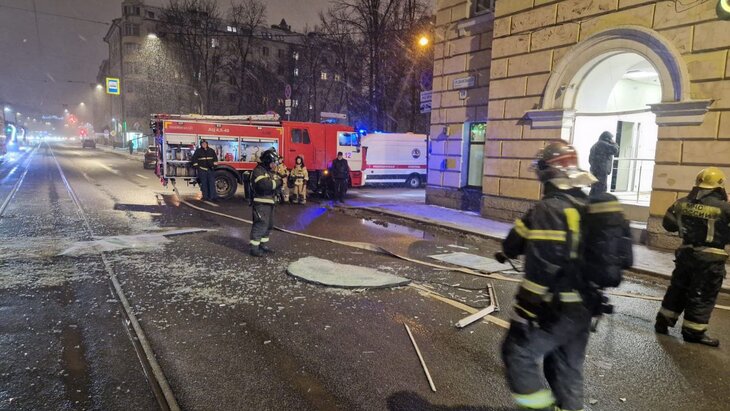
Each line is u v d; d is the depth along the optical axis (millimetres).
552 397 2607
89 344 4059
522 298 2521
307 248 8266
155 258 7137
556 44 10641
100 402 3154
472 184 13867
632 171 13000
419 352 4043
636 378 3773
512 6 11508
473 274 6766
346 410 3150
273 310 5016
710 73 8070
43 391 3273
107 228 9469
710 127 8094
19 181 18875
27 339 4129
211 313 4875
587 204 2457
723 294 6289
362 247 8398
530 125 11242
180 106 45906
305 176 15195
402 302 5398
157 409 3094
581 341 2525
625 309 5500
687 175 8391
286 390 3387
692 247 4445
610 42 9539
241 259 7258
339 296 5543
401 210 13375
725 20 7848
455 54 13898
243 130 15844
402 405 3230
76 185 18031
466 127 13820
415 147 22906
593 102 11211
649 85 12758
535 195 11219
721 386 3680
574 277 2438
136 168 29203
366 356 3980
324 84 42969
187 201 14633
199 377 3539
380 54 27406
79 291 5469
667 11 8594
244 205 14234
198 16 43469
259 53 53469
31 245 7734
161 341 4160
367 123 33156
